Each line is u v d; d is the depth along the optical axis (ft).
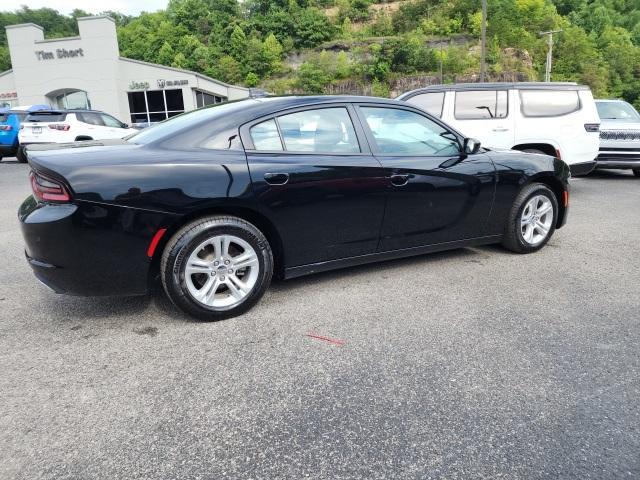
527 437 6.35
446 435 6.40
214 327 9.73
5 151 48.39
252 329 9.62
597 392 7.38
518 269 13.28
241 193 9.68
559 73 279.08
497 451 6.10
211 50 304.71
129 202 8.85
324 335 9.32
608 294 11.41
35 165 8.79
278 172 10.09
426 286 11.95
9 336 9.38
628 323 9.80
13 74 101.71
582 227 18.54
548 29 305.12
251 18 350.23
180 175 9.23
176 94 101.81
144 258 9.20
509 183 13.69
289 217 10.37
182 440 6.32
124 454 6.06
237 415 6.84
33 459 5.96
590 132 23.34
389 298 11.18
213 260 9.81
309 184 10.47
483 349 8.71
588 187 29.58
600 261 14.07
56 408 7.01
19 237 17.52
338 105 11.43
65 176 8.54
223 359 8.43
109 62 98.84
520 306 10.68
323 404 7.09
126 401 7.18
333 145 11.11
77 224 8.59
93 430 6.52
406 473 5.72
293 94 11.66
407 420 6.71
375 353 8.60
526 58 275.80
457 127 23.24
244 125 10.22
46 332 9.56
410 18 346.95
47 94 100.63
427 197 12.23
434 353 8.58
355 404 7.09
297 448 6.16
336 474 5.71
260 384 7.63
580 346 8.82
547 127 22.93
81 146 9.91
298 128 10.80
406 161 11.89
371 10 394.32
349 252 11.50
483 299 11.10
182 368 8.13
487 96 23.32
